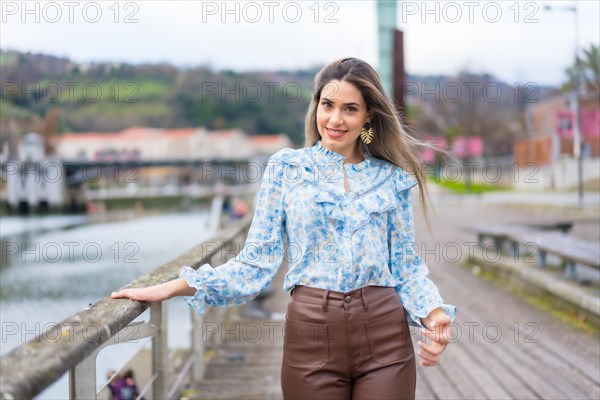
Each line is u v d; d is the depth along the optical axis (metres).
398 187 1.85
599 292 5.26
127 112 88.56
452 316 1.81
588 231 10.30
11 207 42.53
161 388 2.96
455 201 25.61
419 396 3.63
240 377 4.05
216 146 82.25
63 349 1.39
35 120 42.53
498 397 3.56
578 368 4.02
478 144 33.94
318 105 1.87
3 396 1.12
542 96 27.86
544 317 5.49
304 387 1.73
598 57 11.56
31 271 14.30
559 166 23.84
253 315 5.94
